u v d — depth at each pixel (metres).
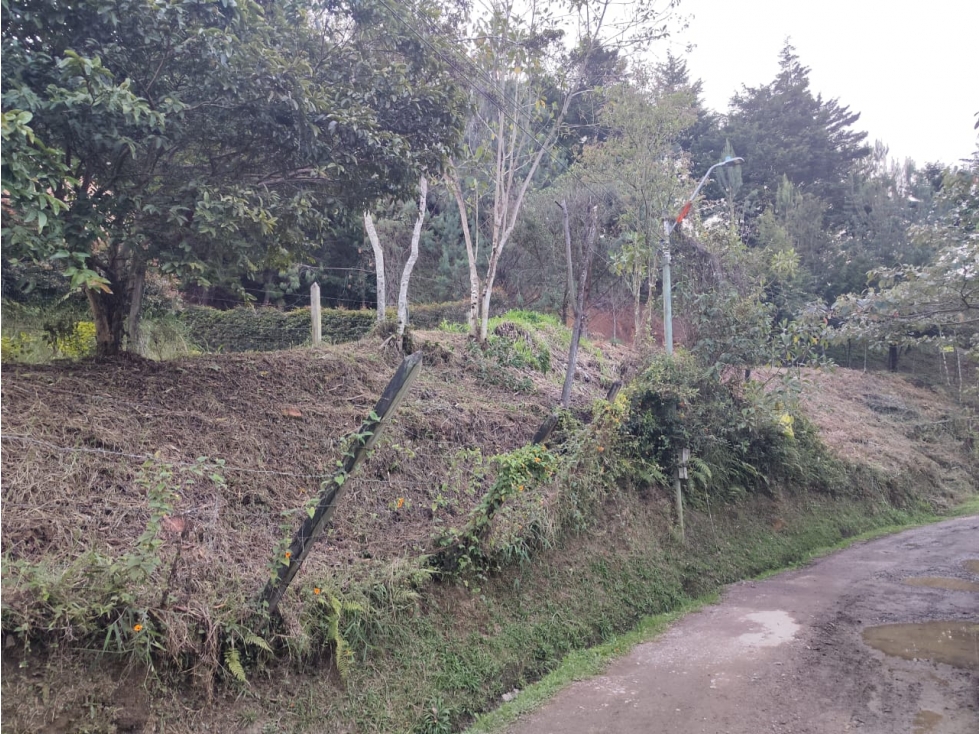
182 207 7.29
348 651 6.09
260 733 5.41
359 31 10.37
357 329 19.50
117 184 7.29
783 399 13.01
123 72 7.27
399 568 7.25
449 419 11.02
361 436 5.80
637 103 18.97
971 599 10.99
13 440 6.21
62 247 6.53
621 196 19.67
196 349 13.02
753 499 16.00
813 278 34.34
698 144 40.91
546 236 21.97
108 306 8.51
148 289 10.96
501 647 7.70
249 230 8.12
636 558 11.15
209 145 8.27
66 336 9.29
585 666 7.94
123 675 4.99
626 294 24.45
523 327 17.31
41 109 6.29
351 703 6.04
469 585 8.04
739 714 6.59
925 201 37.28
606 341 22.39
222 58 7.25
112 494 6.35
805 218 37.12
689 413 13.44
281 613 5.95
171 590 5.46
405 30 10.48
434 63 10.75
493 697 7.15
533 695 7.15
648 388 13.25
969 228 10.87
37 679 4.64
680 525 12.73
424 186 15.70
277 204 8.27
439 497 8.85
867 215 38.06
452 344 14.73
